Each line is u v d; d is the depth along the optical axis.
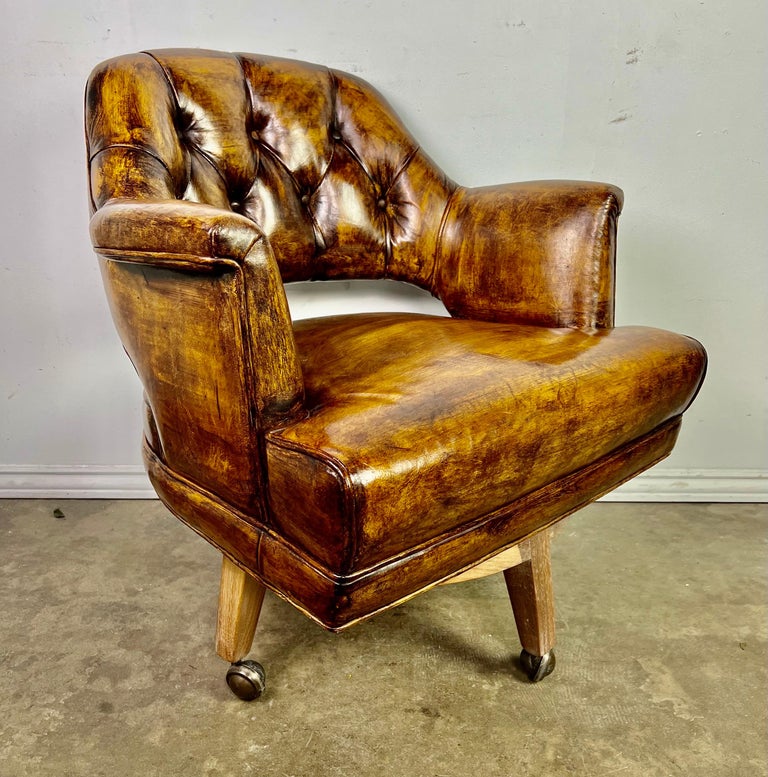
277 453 0.66
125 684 1.04
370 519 0.60
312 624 1.19
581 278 1.04
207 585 1.30
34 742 0.92
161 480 0.89
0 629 1.16
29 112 1.40
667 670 1.08
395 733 0.95
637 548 1.45
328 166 1.21
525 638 1.04
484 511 0.73
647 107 1.46
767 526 1.55
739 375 1.61
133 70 0.98
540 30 1.41
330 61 1.42
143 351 0.78
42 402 1.58
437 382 0.74
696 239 1.54
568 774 0.88
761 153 1.48
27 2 1.35
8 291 1.51
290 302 1.54
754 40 1.42
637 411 0.86
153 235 0.66
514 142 1.48
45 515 1.55
